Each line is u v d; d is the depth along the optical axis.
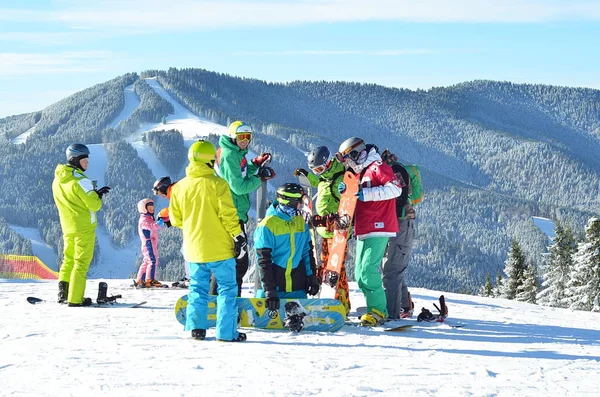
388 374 4.43
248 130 6.63
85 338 5.52
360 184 6.43
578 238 44.50
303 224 6.25
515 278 53.69
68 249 7.89
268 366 4.54
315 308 6.14
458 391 4.05
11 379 4.08
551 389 4.25
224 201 5.43
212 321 6.14
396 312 7.02
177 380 4.09
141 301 8.30
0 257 17.88
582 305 35.81
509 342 6.13
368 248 6.49
